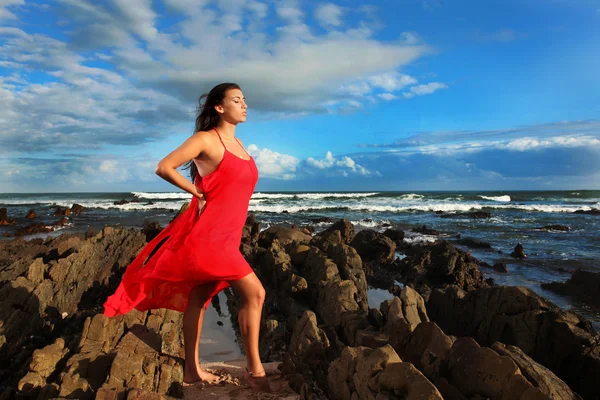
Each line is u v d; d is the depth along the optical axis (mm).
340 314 5777
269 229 14828
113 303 3535
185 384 3682
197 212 3391
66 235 11406
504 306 5852
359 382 3141
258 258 10602
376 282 10891
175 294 3779
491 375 3021
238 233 3418
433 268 11008
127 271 3641
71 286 7066
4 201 55906
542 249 16953
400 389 2828
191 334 3686
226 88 3400
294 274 7770
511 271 12828
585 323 5230
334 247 9281
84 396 3143
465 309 6355
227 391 3598
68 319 6199
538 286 10898
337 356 4457
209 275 3314
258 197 57125
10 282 5465
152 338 4102
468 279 10812
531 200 56375
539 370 3205
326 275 7359
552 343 5188
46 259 8469
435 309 6887
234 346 6121
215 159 3256
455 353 3336
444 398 3131
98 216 33438
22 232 22828
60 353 3666
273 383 3857
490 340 5887
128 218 31500
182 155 3078
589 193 84875
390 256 12656
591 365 4758
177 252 3354
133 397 2930
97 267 8633
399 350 4023
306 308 7012
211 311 7895
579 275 10344
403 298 5293
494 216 32812
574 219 30281
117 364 3379
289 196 58594
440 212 36781
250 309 3482
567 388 3084
